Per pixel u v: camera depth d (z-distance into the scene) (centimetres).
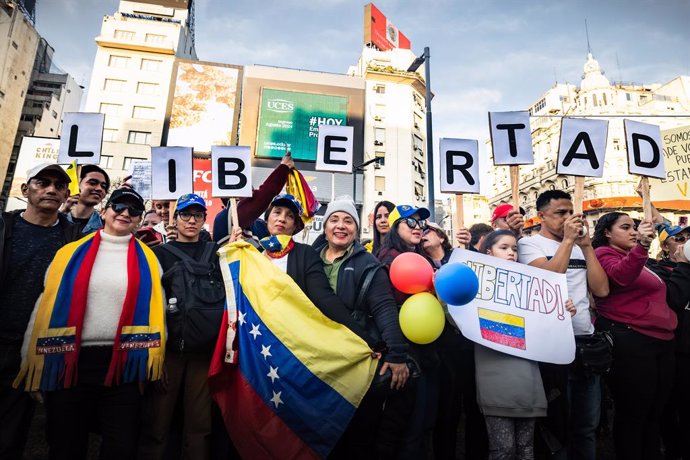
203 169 2416
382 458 233
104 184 334
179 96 2747
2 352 221
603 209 3447
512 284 278
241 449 225
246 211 330
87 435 217
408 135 3184
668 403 329
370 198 2983
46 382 200
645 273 292
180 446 255
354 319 236
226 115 2769
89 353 212
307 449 219
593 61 4047
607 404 409
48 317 210
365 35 3778
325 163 412
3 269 229
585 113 3856
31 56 3362
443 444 286
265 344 232
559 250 277
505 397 242
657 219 412
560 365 264
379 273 253
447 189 363
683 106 4078
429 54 1106
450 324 275
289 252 259
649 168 331
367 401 236
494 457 243
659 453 277
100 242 237
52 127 3600
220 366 225
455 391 283
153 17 3328
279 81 2878
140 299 229
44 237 248
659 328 274
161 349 227
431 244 322
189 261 254
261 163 2712
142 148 2805
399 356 225
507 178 4862
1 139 3106
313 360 228
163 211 428
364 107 3091
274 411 224
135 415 219
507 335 256
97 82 2923
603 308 295
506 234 301
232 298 239
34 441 322
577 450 272
